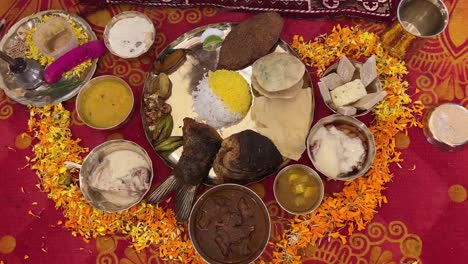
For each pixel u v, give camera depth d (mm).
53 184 753
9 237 743
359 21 820
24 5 861
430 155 746
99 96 778
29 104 785
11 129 793
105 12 852
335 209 719
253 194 689
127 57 789
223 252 666
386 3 815
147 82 761
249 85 760
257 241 679
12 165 777
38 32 795
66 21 804
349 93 721
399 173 741
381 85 753
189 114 759
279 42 768
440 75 787
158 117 740
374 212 720
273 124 726
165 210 739
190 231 671
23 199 760
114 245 731
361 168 711
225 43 760
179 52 773
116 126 756
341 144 722
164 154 733
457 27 810
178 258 714
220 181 710
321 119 726
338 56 797
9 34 828
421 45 777
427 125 746
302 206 705
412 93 779
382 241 713
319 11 818
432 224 715
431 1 748
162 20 839
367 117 767
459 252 700
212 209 685
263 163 683
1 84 796
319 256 711
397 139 757
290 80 709
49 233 742
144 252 726
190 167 689
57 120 785
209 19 835
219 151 696
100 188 717
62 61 773
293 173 714
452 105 746
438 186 732
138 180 718
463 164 737
